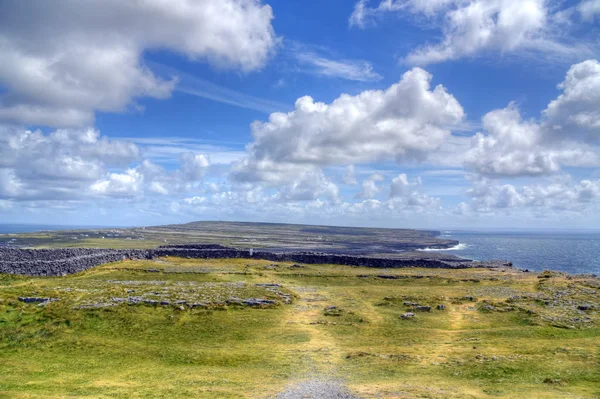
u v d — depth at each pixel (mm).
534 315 60031
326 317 60875
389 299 72062
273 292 71562
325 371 39719
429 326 57844
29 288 63156
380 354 45000
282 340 50688
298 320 59125
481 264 130375
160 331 51438
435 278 94938
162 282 78312
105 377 38469
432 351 46281
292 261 116562
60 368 40750
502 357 42500
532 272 113500
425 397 31766
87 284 71250
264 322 57031
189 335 50875
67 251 94938
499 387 34406
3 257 85812
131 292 64188
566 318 58250
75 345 46312
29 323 50875
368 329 55938
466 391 33344
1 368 40000
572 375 36906
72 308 54750
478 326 57406
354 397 32250
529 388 34000
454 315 63688
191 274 88688
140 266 95250
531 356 42656
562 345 46844
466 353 44938
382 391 33531
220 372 39781
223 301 62594
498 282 92188
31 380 37250
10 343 45875
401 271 106562
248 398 32375
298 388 34781
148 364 42406
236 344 48906
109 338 48844
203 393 33625
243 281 85062
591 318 58094
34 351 44625
